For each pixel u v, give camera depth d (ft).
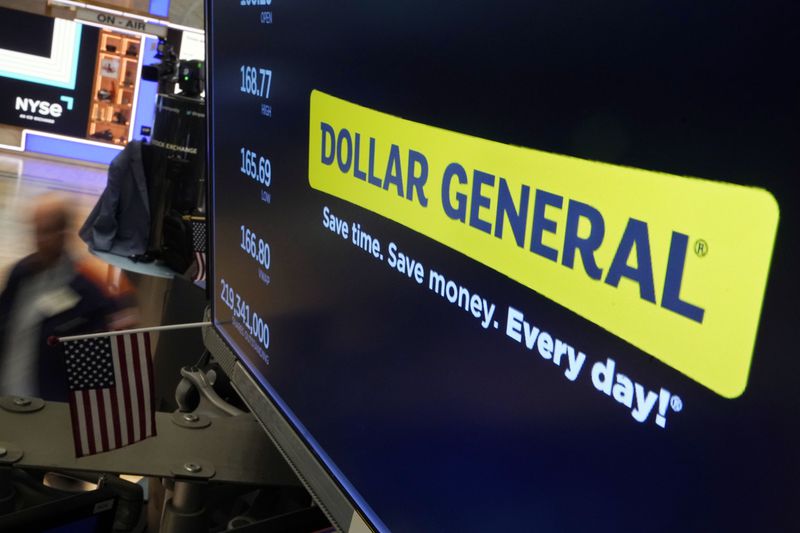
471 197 3.00
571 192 2.51
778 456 1.89
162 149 21.50
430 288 3.30
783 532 1.89
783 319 1.85
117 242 21.44
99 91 39.65
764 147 1.88
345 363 4.05
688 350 2.12
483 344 3.00
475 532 3.11
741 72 1.93
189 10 34.94
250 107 5.08
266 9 4.72
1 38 38.32
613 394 2.40
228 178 5.58
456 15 3.01
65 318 14.89
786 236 1.84
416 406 3.46
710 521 2.09
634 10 2.23
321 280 4.27
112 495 4.48
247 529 4.63
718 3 1.98
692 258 2.09
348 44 3.81
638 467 2.33
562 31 2.51
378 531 3.80
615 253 2.35
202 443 5.54
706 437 2.09
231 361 5.71
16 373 12.45
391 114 3.49
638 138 2.25
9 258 20.08
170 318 8.26
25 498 5.43
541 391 2.72
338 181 4.00
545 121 2.61
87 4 29.53
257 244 5.14
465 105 3.00
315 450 4.42
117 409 5.26
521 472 2.84
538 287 2.68
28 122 39.06
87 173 37.27
